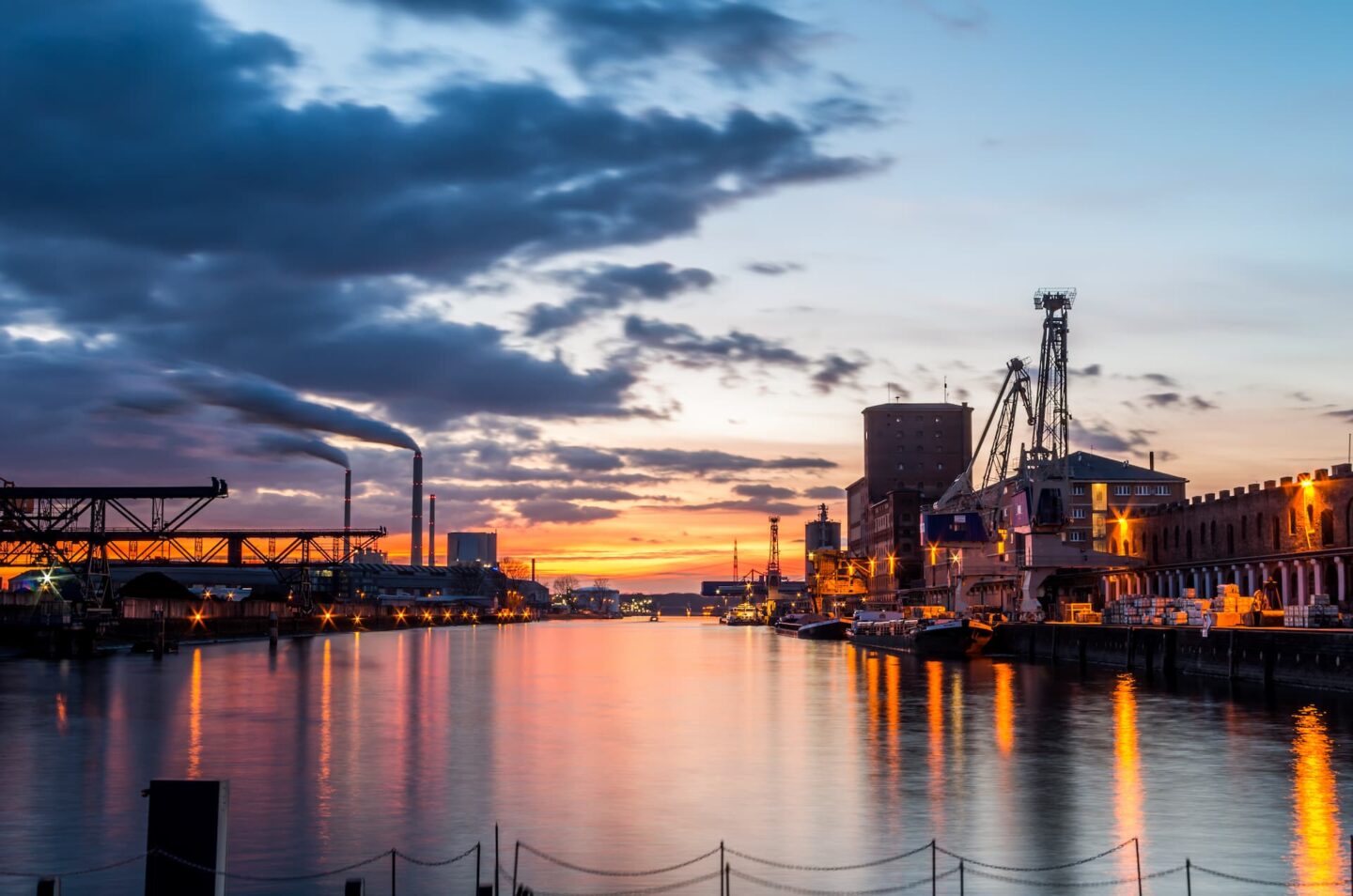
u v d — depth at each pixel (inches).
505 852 1488.7
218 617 7598.4
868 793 1879.9
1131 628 4813.0
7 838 1545.3
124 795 1833.2
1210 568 5954.7
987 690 3858.3
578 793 1881.2
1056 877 1355.8
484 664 5600.4
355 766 2134.6
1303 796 1831.9
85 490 5349.4
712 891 1314.0
